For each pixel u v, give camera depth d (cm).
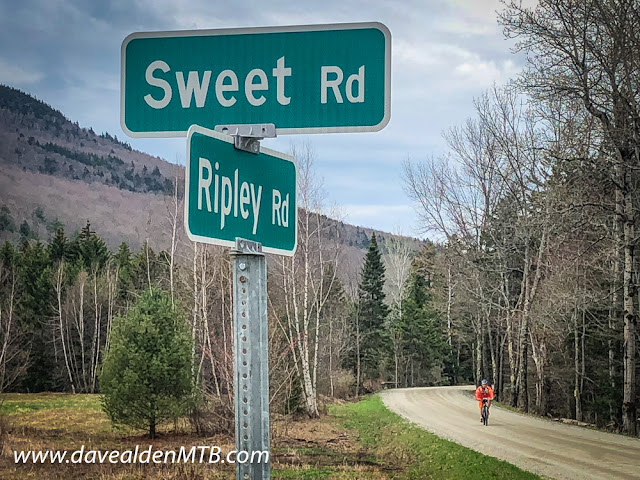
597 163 2567
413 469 1789
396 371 7331
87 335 5378
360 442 2348
